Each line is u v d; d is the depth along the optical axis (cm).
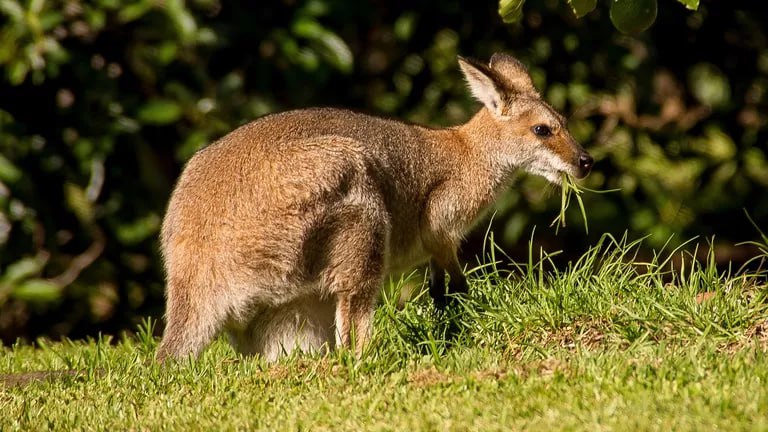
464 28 1847
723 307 977
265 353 1062
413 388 868
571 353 945
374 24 1859
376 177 1091
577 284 1073
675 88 1956
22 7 1580
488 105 1247
